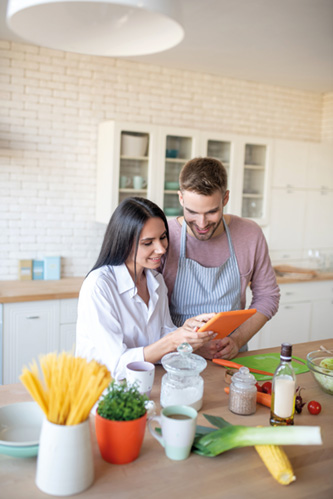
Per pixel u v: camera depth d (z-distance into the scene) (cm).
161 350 160
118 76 390
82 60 376
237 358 199
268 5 268
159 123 412
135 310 176
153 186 376
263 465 119
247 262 217
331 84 457
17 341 322
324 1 261
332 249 484
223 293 212
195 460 120
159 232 163
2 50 348
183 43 342
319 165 462
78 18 125
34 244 376
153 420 135
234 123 451
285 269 433
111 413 116
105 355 161
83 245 395
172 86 414
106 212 370
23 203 369
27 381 104
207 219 183
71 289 342
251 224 222
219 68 411
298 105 487
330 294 447
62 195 381
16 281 367
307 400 160
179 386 140
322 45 339
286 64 392
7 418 127
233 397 145
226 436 118
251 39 330
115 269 171
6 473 111
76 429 104
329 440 132
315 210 466
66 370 105
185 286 210
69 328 338
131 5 106
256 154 427
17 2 110
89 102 382
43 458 104
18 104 358
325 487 112
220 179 180
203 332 156
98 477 111
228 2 264
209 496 106
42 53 361
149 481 110
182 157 390
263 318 218
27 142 364
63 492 103
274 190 439
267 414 146
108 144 364
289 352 138
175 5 114
